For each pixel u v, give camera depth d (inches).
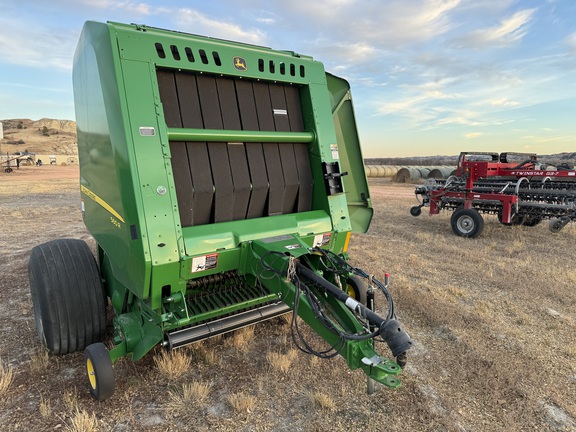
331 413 126.0
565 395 136.0
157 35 126.0
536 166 426.3
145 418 123.6
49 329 149.6
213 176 137.1
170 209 119.5
